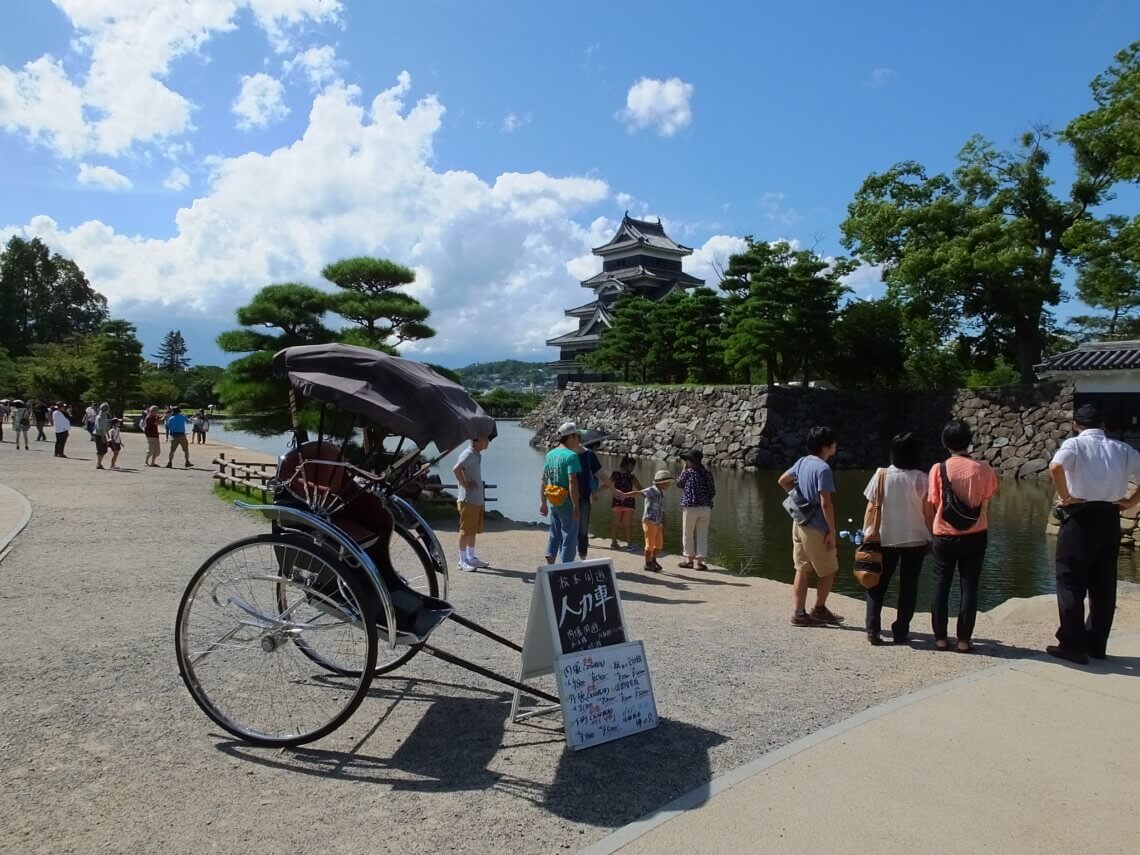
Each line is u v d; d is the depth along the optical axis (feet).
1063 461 17.84
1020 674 16.92
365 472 13.94
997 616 23.29
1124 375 66.28
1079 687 16.08
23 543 31.63
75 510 41.19
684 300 140.15
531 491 80.12
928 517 19.34
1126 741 13.30
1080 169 102.12
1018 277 100.48
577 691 13.30
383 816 10.61
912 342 115.85
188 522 38.47
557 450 27.76
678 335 139.33
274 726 13.65
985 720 14.23
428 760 12.50
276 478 14.61
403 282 56.75
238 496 48.52
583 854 9.66
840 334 117.50
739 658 18.62
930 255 102.63
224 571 16.71
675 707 15.23
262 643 13.84
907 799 11.21
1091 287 111.55
